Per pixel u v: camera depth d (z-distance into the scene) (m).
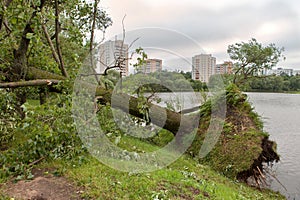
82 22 5.63
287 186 4.63
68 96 3.65
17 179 2.83
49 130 3.20
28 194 2.54
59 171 3.08
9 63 4.23
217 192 3.40
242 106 5.44
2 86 3.79
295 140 6.75
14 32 3.63
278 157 4.98
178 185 3.25
